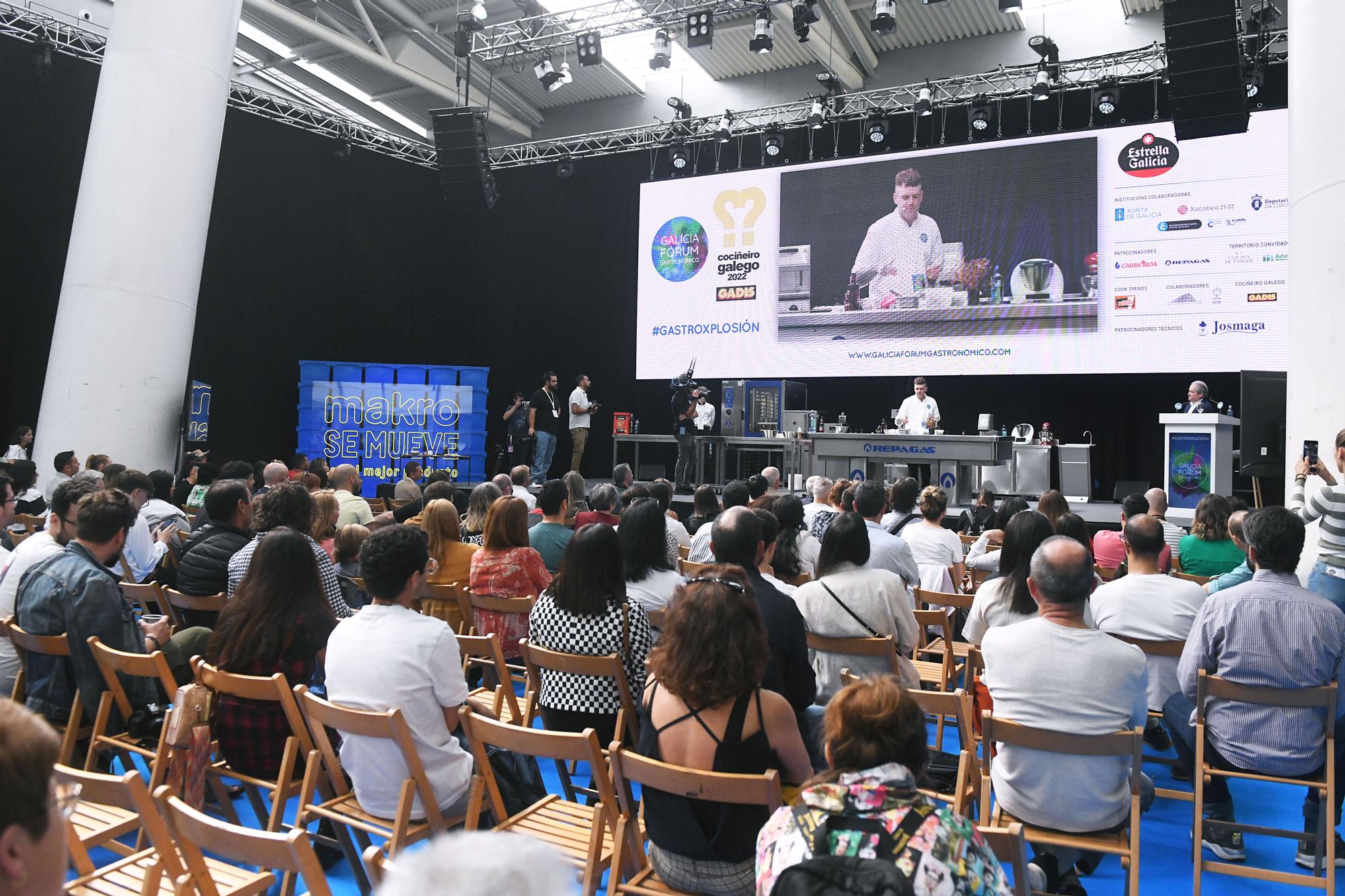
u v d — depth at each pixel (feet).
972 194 38.37
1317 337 16.99
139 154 28.53
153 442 28.86
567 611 9.58
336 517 15.87
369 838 9.01
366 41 43.47
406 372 42.83
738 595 6.86
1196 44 27.12
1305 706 8.92
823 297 40.78
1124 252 35.94
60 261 37.55
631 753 6.80
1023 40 41.45
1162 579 11.25
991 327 37.96
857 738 5.13
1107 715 7.95
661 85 48.93
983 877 4.74
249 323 42.63
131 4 28.81
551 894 2.16
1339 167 16.78
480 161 36.99
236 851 5.60
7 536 16.30
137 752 9.59
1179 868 9.87
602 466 48.57
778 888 4.57
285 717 8.89
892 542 13.61
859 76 43.93
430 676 8.14
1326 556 12.88
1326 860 8.72
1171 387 40.70
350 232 45.85
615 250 47.73
